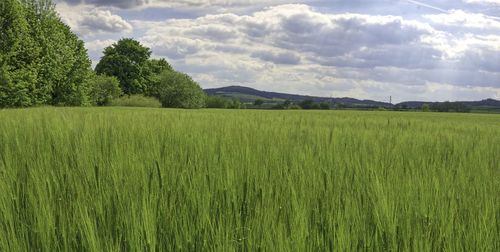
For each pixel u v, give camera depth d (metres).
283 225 2.16
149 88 86.69
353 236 2.06
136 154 3.93
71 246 1.93
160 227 2.10
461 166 4.02
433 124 14.01
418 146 5.69
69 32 58.47
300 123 9.95
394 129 9.58
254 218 2.23
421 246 1.96
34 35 48.41
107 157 3.72
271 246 1.93
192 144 4.80
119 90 74.19
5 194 2.51
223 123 9.14
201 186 2.81
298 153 4.43
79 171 3.26
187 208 2.38
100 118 9.50
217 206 2.46
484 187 3.12
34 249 1.91
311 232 2.07
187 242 1.94
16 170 3.22
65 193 2.64
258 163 3.78
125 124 7.62
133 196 2.55
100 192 2.67
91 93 70.56
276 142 5.54
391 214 2.29
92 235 1.87
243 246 1.94
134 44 85.12
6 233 2.02
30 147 4.36
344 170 3.56
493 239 2.18
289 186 2.86
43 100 48.69
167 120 9.73
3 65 40.09
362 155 4.51
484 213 2.56
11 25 41.69
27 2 48.91
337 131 7.63
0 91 40.31
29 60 44.50
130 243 1.90
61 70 52.94
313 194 2.81
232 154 4.13
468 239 2.12
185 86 86.94
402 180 3.29
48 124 6.90
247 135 6.14
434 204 2.62
